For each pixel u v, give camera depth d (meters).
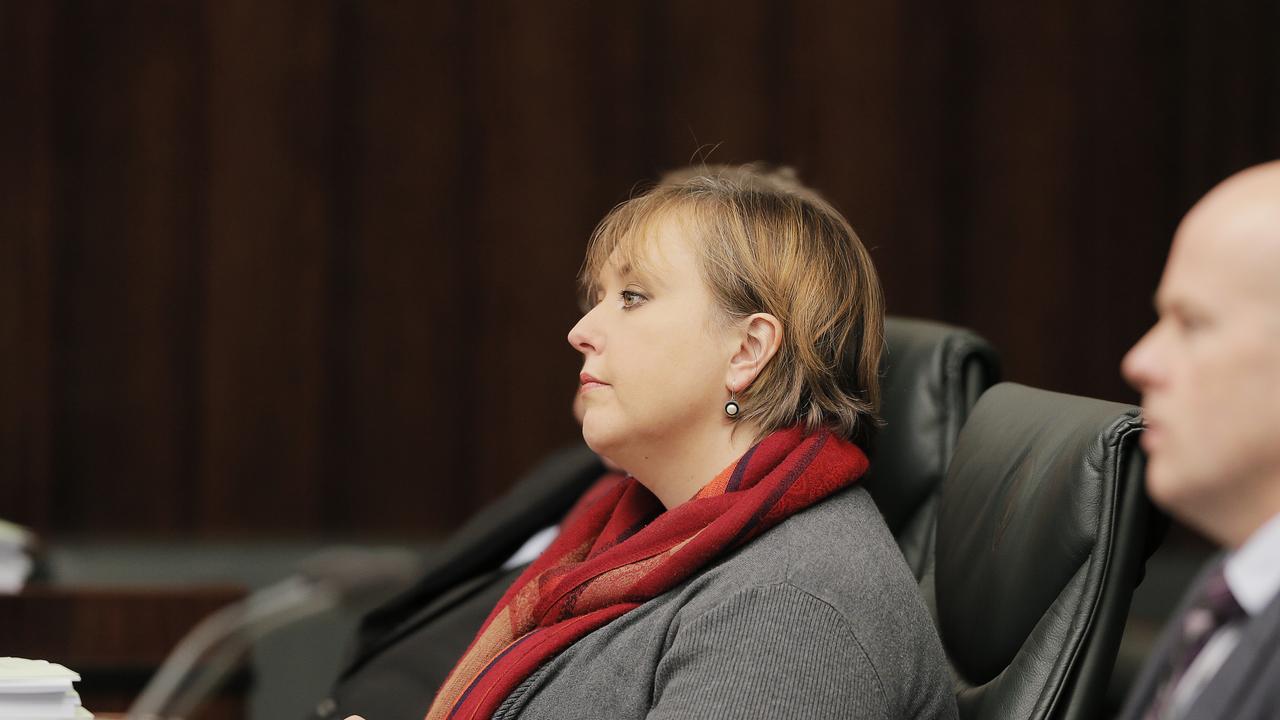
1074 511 2.76
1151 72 12.34
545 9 12.20
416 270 12.12
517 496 4.90
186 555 11.70
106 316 11.78
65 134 11.69
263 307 11.95
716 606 2.65
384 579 5.43
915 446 3.62
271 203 11.95
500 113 12.20
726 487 2.93
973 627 3.01
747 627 2.60
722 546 2.79
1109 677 2.72
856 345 3.12
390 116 12.09
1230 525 1.58
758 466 2.92
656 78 12.29
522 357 12.20
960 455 3.37
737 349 3.00
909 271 12.42
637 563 2.94
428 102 12.11
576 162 12.23
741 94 12.33
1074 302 12.40
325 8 11.99
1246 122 12.27
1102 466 2.74
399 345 12.11
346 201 12.05
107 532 11.77
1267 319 1.51
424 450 12.13
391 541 12.08
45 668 3.00
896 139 12.40
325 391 12.04
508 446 12.18
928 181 12.42
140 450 11.81
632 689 2.74
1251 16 12.27
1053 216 12.39
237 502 11.93
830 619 2.60
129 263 11.80
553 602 3.06
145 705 5.09
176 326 11.87
